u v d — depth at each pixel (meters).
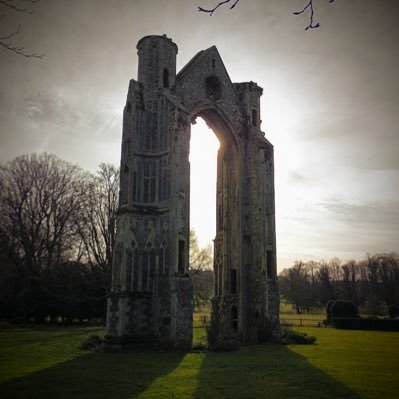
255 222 31.06
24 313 45.88
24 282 46.88
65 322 48.62
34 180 48.91
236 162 32.53
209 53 31.81
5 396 11.80
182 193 25.81
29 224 48.66
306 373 16.03
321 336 36.81
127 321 23.39
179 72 31.23
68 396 11.85
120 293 23.70
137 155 26.44
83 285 47.44
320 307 104.94
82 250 49.31
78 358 19.72
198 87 30.23
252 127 33.00
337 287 110.31
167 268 24.67
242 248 30.86
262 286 29.72
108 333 23.66
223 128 32.41
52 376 14.94
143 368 16.97
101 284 46.66
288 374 15.77
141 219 25.61
